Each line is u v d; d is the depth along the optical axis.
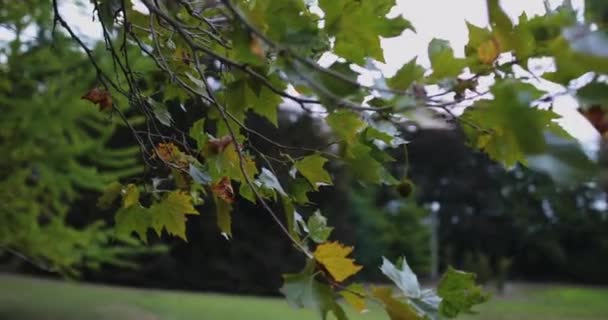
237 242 29.48
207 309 21.59
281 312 21.70
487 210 44.97
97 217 21.78
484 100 2.42
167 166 3.56
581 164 2.21
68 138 17.14
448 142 41.84
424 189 44.34
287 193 3.43
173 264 29.48
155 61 3.54
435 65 2.65
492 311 25.30
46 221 18.02
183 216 3.55
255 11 2.66
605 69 2.23
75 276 17.03
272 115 3.19
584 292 35.34
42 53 12.98
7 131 14.38
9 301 20.91
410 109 2.55
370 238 37.38
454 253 44.84
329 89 2.58
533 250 43.81
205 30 3.52
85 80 14.03
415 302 2.97
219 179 3.38
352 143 3.19
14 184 14.22
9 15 11.83
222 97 3.53
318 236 3.13
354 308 2.91
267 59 2.85
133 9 3.97
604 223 42.25
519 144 2.24
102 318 19.12
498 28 2.48
